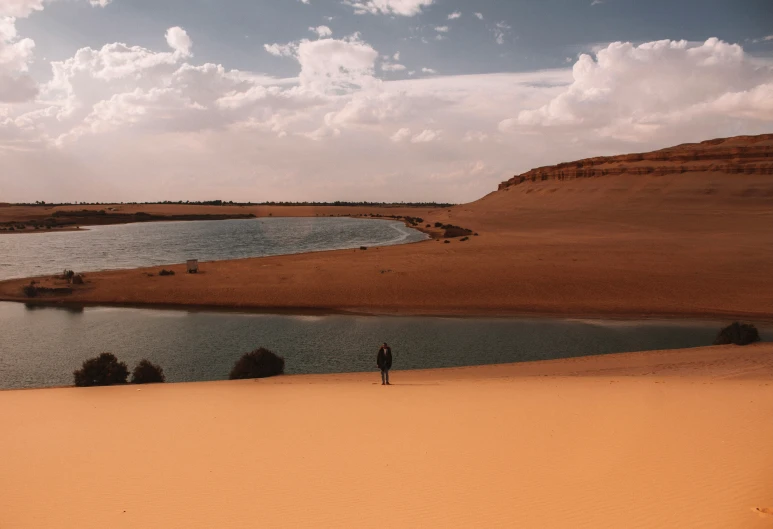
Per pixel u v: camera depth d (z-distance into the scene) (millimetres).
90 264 78062
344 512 7434
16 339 35875
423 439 10969
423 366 28719
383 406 14539
